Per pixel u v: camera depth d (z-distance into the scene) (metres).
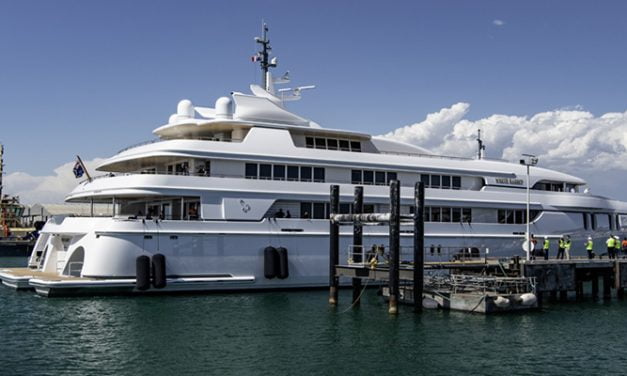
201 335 25.58
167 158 36.72
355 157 40.34
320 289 38.03
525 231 45.12
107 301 32.19
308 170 39.03
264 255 36.38
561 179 48.78
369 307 32.38
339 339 25.39
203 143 36.38
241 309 31.08
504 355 23.50
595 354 23.92
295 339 25.27
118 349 23.31
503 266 36.72
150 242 33.97
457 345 24.77
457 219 43.09
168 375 20.38
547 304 35.62
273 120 39.31
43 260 40.66
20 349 23.23
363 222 31.59
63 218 39.31
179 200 38.22
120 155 38.81
